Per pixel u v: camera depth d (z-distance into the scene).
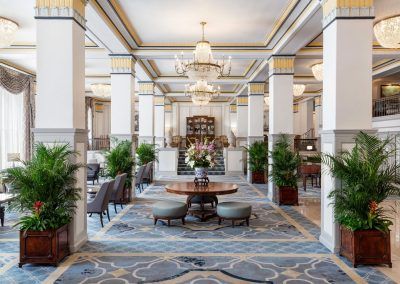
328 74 5.45
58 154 4.75
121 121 9.45
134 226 6.75
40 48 5.14
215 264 4.68
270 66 9.81
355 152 4.78
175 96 19.66
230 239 5.89
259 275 4.31
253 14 7.36
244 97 17.50
